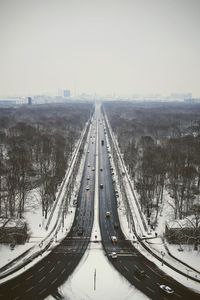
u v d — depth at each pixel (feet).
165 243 438.40
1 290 333.21
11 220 449.06
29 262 384.27
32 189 612.70
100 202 583.99
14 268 370.94
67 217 515.91
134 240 444.96
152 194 580.30
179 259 398.42
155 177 611.88
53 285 343.26
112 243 435.12
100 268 376.89
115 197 610.65
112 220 509.35
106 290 337.93
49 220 500.33
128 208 555.28
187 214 509.76
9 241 423.64
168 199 583.17
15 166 590.55
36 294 328.29
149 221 496.23
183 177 583.58
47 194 531.09
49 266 377.30
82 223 496.23
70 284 345.72
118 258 398.83
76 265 381.40
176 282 354.54
